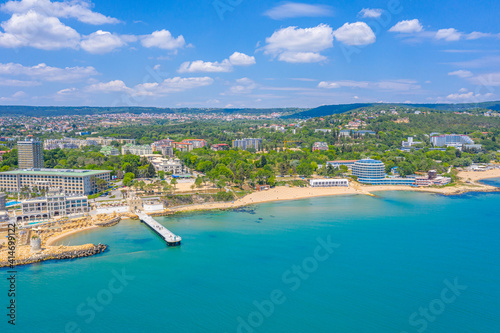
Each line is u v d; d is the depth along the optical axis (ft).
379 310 645.10
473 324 605.31
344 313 640.17
